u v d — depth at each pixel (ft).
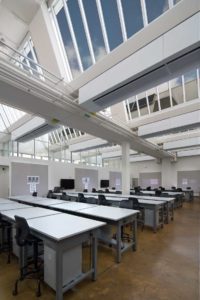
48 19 13.48
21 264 8.68
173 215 22.29
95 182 38.58
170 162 43.75
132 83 11.08
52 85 13.50
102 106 14.28
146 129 21.62
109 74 11.64
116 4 12.71
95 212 11.71
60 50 14.24
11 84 11.44
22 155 28.68
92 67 12.73
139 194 26.66
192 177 42.98
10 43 15.56
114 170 45.21
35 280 8.33
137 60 10.19
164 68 9.73
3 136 27.14
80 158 39.81
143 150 33.30
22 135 22.47
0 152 26.99
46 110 15.37
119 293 7.39
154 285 7.95
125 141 25.85
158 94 21.27
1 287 7.84
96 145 29.66
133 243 11.73
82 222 8.69
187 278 8.50
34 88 12.42
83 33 14.20
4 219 10.75
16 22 14.16
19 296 7.23
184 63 9.33
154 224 15.96
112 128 20.54
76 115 16.53
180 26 8.57
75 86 13.99
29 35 15.21
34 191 27.17
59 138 34.58
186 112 18.39
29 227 7.84
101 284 8.01
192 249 12.00
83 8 13.37
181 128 19.35
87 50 14.65
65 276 7.18
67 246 6.99
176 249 12.00
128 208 13.69
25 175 26.40
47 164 29.73
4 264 9.94
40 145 31.58
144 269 9.33
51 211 11.51
